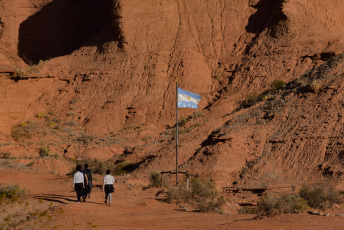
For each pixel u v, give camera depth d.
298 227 11.62
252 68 52.56
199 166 30.09
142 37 57.78
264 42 55.19
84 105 54.47
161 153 34.19
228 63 55.75
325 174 26.12
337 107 31.52
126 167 35.38
